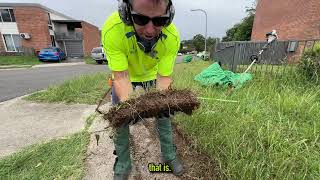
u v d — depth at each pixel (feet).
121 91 5.77
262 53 17.34
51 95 14.97
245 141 7.16
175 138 8.47
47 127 10.18
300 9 42.09
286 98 10.23
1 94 17.98
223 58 26.48
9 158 7.57
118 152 6.35
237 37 104.37
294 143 6.82
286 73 14.38
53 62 71.67
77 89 16.38
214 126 8.23
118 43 5.52
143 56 5.98
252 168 5.89
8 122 10.95
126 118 5.22
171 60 6.21
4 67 51.80
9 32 82.17
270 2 55.11
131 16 4.91
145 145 8.22
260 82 13.88
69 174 6.75
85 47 103.60
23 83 24.12
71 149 8.00
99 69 43.62
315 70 12.94
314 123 7.76
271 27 54.80
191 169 6.89
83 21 100.42
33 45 83.61
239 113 9.20
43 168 7.00
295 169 6.10
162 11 4.79
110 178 6.64
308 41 15.56
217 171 6.53
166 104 5.32
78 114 11.76
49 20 92.99
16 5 79.82
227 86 14.14
